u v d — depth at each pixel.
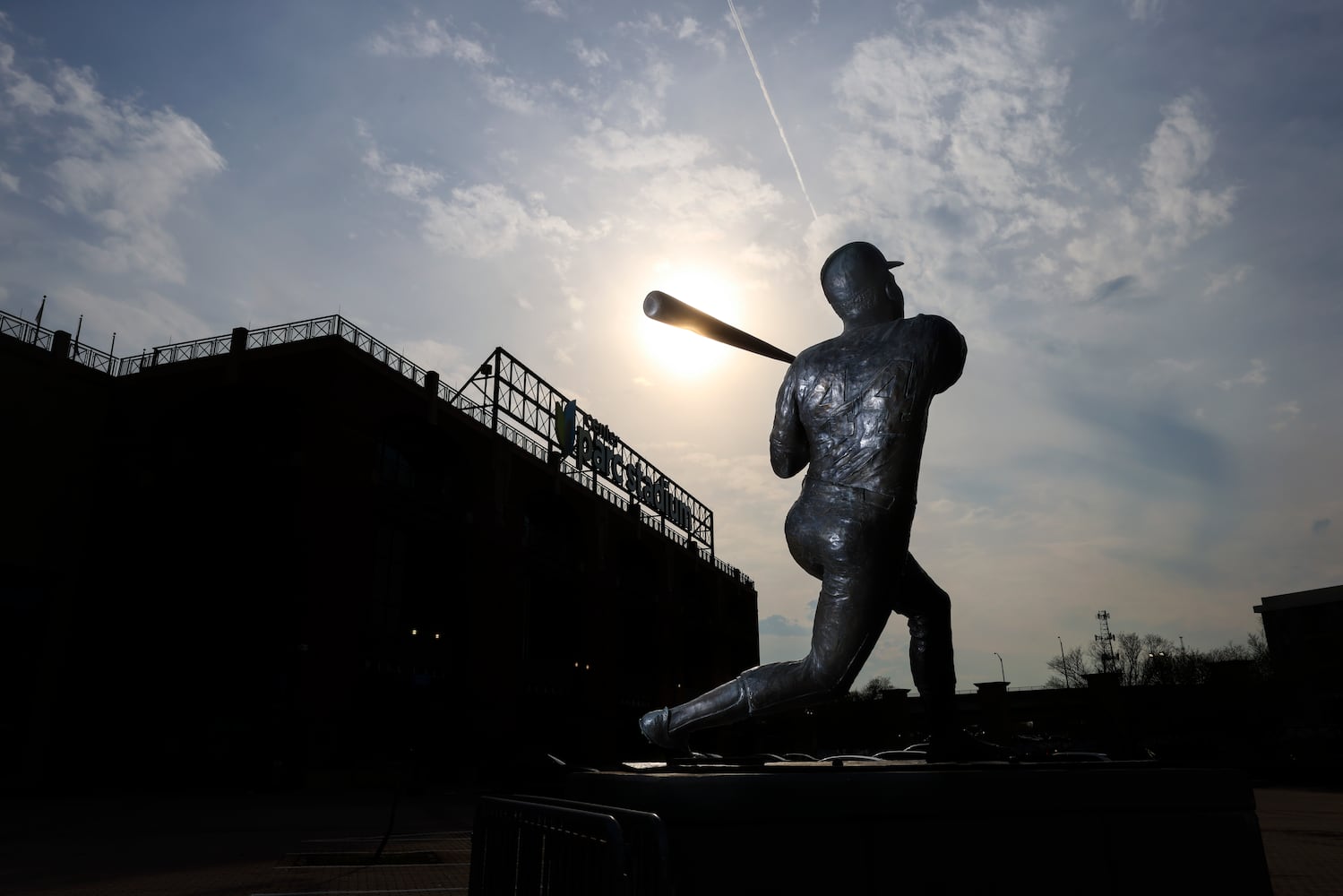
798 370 3.62
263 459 33.72
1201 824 3.10
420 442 39.44
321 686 30.39
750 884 2.62
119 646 32.75
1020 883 2.85
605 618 52.31
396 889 9.92
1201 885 3.04
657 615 60.81
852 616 3.16
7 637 31.61
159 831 16.86
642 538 58.75
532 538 48.22
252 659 30.73
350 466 33.69
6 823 18.41
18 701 31.44
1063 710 87.06
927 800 2.83
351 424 33.97
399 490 36.44
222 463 33.97
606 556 53.56
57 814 21.20
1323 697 63.12
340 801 26.34
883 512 3.23
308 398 33.31
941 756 3.53
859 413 3.36
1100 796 3.02
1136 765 3.16
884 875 2.73
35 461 32.88
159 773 30.56
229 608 31.62
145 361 36.50
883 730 91.06
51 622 32.75
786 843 2.68
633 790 2.71
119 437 35.38
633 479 61.31
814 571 3.42
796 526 3.38
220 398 34.62
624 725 54.69
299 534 31.48
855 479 3.29
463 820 20.34
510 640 41.62
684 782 2.66
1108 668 77.31
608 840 2.22
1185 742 65.50
